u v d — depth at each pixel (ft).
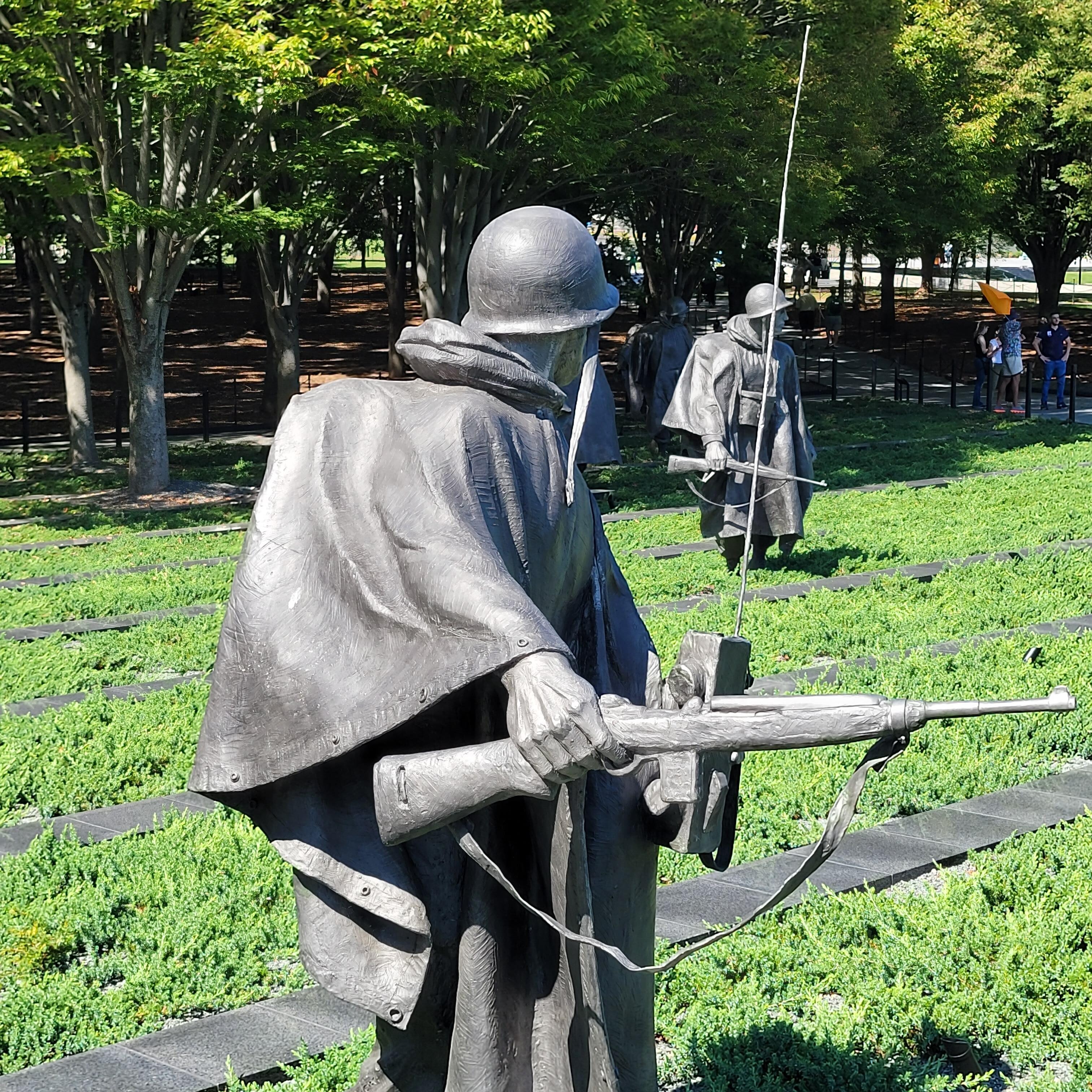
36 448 91.61
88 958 22.35
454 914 10.80
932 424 99.45
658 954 21.29
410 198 109.19
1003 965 20.44
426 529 10.03
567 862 10.39
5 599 47.57
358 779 10.55
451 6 56.49
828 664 38.83
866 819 27.53
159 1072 18.37
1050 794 28.32
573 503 11.30
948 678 35.47
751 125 81.00
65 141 60.64
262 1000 20.76
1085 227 143.23
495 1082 10.73
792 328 165.89
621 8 65.10
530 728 9.27
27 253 85.05
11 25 62.44
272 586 10.32
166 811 28.17
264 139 68.33
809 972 20.67
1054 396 119.75
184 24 65.05
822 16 73.51
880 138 97.86
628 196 96.12
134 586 49.60
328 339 151.23
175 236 69.56
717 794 11.39
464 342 10.73
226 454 86.74
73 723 33.45
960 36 101.96
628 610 12.35
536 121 68.59
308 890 10.62
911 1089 17.43
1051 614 43.62
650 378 87.71
